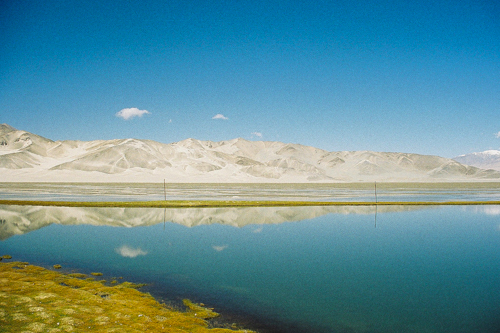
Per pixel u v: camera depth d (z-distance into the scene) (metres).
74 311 16.25
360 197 94.38
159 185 179.25
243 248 33.72
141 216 52.75
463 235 41.34
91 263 27.27
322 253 32.12
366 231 43.31
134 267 26.31
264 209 62.31
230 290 21.47
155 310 17.28
